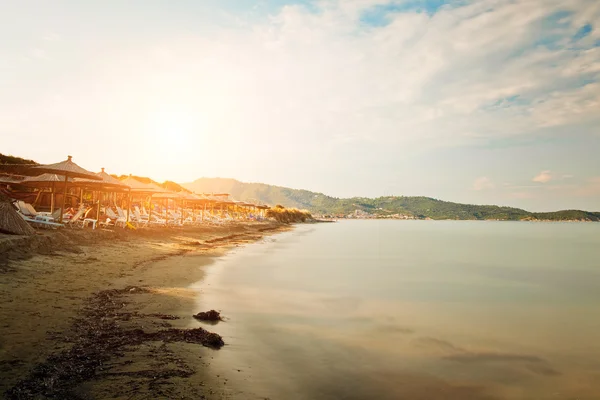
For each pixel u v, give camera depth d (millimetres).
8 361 4898
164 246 21625
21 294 8094
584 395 5820
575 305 12172
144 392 4516
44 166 17188
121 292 9594
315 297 11773
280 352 6781
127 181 25906
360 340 7855
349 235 54969
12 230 12680
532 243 44500
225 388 5020
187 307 9023
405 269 19594
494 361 7109
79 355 5383
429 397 5520
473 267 21484
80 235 17078
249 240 34875
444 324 9547
